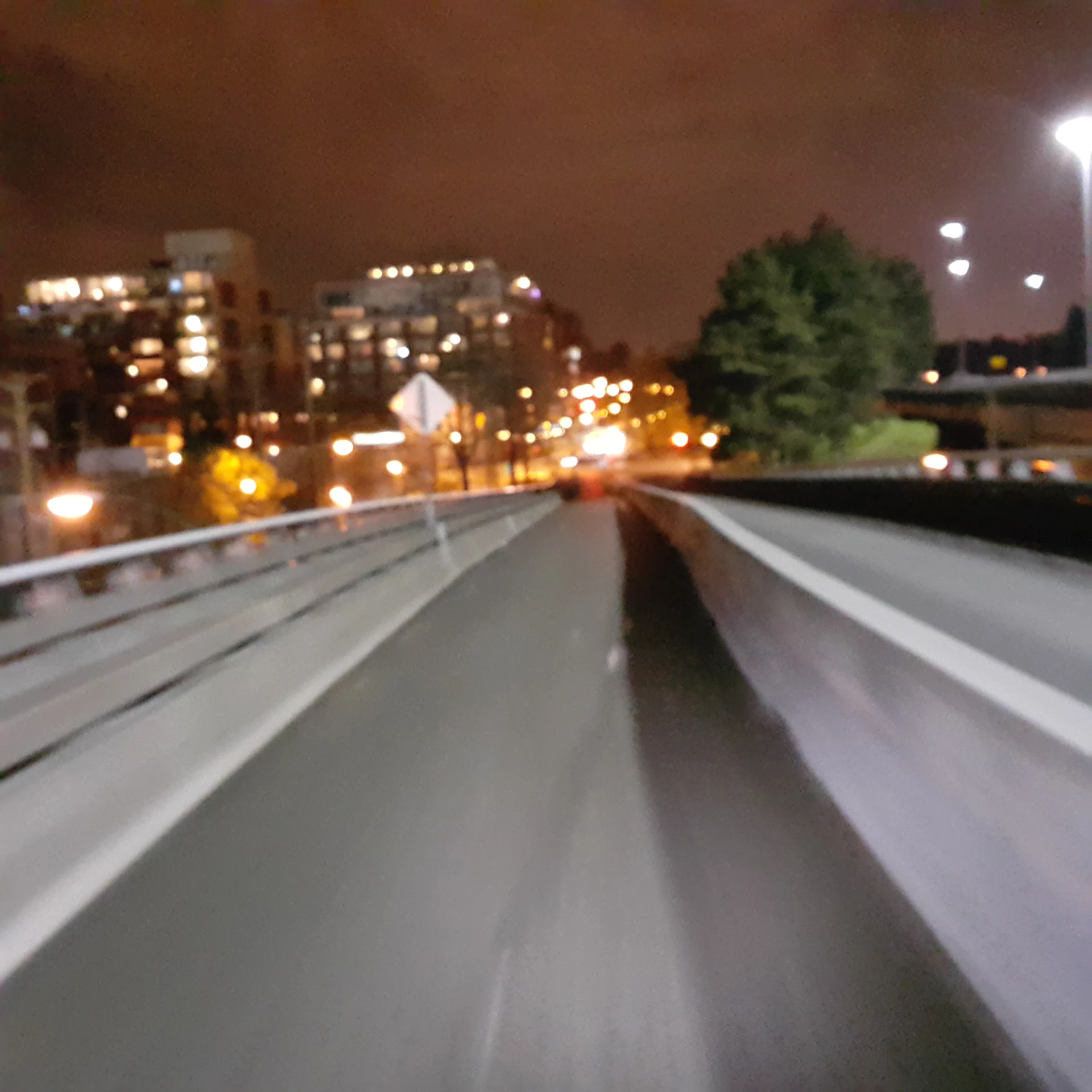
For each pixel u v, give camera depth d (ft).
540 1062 12.78
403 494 309.63
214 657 27.45
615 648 40.65
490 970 15.01
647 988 14.39
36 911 16.83
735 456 253.65
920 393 279.08
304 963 15.30
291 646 32.45
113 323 436.35
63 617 27.78
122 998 14.39
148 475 218.38
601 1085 12.30
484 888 17.89
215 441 319.27
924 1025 13.29
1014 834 13.34
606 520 134.72
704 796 22.47
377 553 49.26
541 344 551.59
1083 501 55.62
